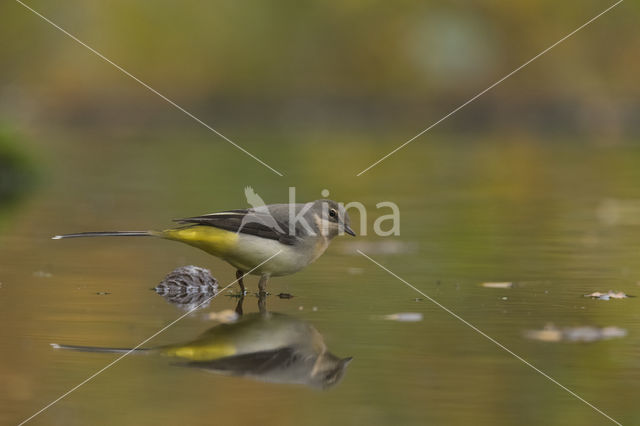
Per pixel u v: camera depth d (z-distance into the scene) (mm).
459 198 19672
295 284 10789
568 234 14820
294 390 6652
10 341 7914
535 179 23031
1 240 13812
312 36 37750
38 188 20938
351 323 8680
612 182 22531
